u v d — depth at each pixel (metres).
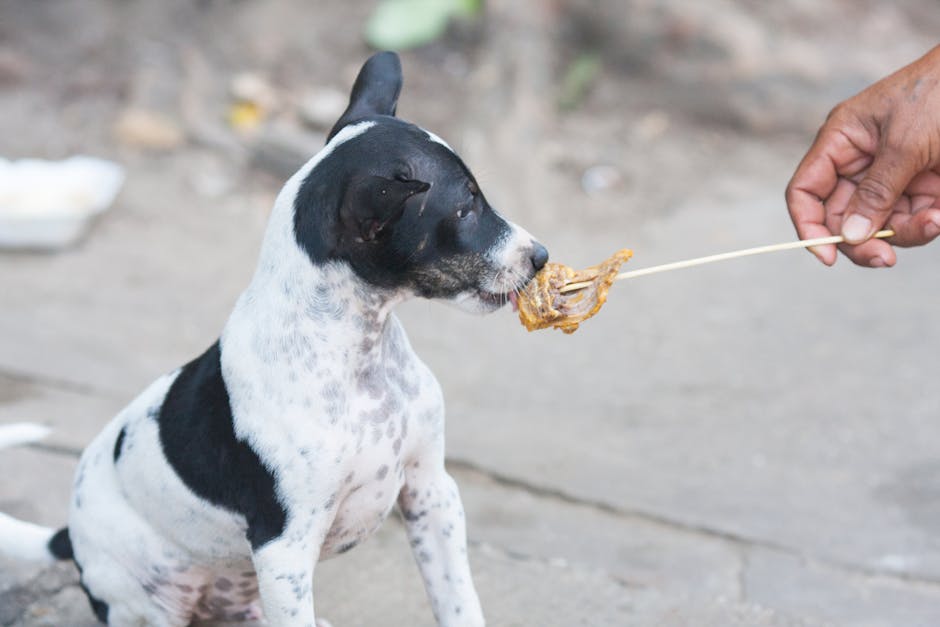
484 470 7.38
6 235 10.29
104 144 12.24
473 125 12.23
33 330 8.98
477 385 8.52
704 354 8.92
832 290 9.82
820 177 5.40
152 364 8.59
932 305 9.49
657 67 12.90
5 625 5.88
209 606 5.54
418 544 5.09
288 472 4.61
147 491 5.06
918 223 5.15
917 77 5.09
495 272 4.70
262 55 13.60
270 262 4.73
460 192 4.60
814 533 6.79
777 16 12.88
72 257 10.36
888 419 7.97
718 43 12.61
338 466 4.64
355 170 4.53
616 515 6.98
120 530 5.18
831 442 7.73
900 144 5.01
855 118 5.31
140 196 11.43
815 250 5.28
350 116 4.86
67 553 5.52
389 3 13.77
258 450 4.64
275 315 4.68
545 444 7.71
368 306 4.66
